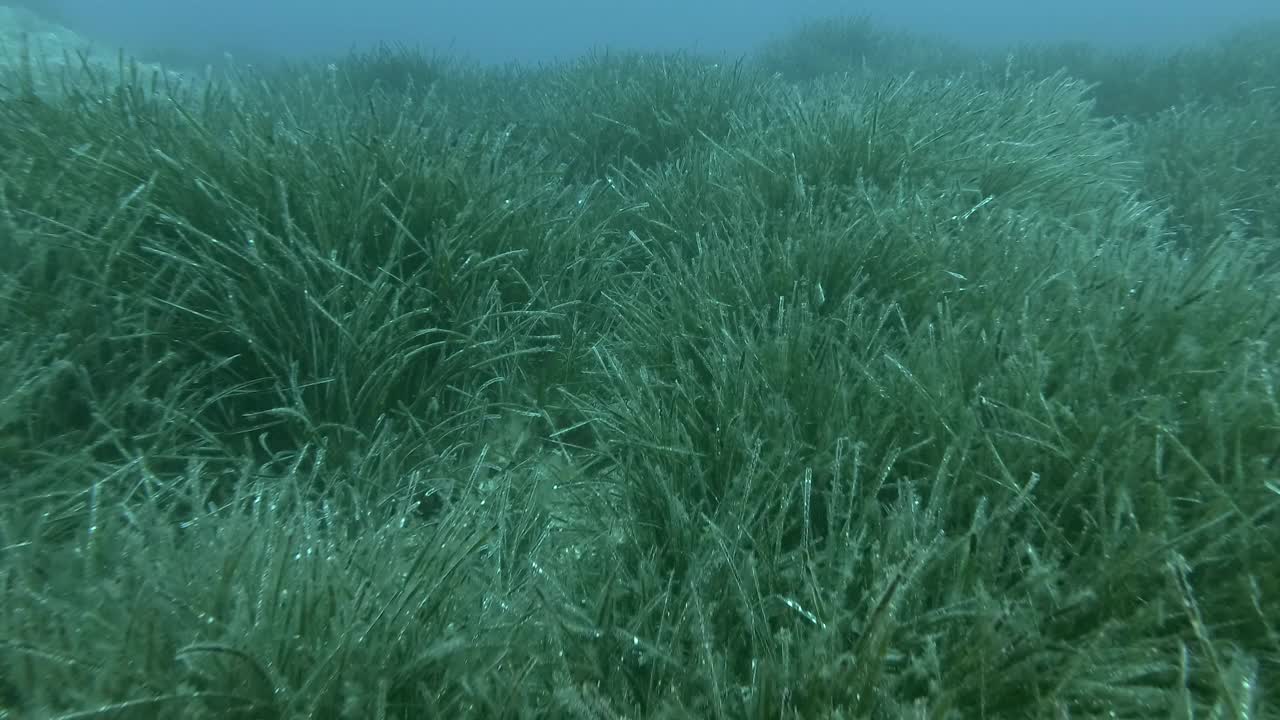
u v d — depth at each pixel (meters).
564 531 2.15
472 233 3.08
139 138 3.04
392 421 2.49
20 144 3.03
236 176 2.92
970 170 4.12
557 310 3.08
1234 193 4.84
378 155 3.21
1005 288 2.70
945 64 10.87
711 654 1.46
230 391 2.39
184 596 1.53
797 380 2.24
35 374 2.19
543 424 2.82
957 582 1.57
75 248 2.43
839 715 1.33
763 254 3.17
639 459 2.22
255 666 1.35
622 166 5.22
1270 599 1.59
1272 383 1.97
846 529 1.68
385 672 1.43
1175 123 5.93
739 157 4.35
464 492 2.01
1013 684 1.47
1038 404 2.02
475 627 1.58
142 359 2.37
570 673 1.55
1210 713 1.33
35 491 2.01
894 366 2.18
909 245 2.98
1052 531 1.74
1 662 1.41
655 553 1.88
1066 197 4.23
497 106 6.68
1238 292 2.47
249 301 2.50
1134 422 1.87
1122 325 2.34
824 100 4.71
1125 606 1.60
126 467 1.90
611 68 7.25
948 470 1.92
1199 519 1.72
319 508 2.25
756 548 1.73
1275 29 11.47
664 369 2.65
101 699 1.34
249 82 5.23
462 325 2.77
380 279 2.57
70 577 1.67
